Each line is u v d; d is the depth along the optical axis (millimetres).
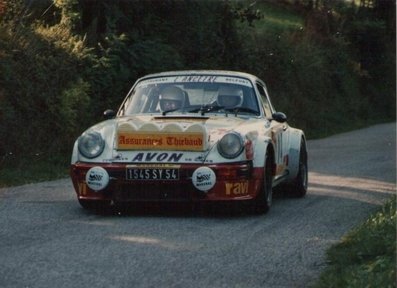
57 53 16906
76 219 9062
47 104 15773
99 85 18438
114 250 7418
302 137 11914
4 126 14320
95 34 19438
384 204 10164
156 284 6238
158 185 9016
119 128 9164
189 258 7168
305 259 7242
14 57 15547
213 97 10453
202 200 9031
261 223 9109
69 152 16219
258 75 29703
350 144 24531
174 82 10688
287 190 11766
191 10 23938
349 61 43969
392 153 20453
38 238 7930
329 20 43594
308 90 35656
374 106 45844
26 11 17531
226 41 27297
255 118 10305
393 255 6715
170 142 9078
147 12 21812
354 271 6359
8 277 6352
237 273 6676
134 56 19750
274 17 42938
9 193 11344
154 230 8461
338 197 11758
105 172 9070
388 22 48844
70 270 6613
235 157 9062
